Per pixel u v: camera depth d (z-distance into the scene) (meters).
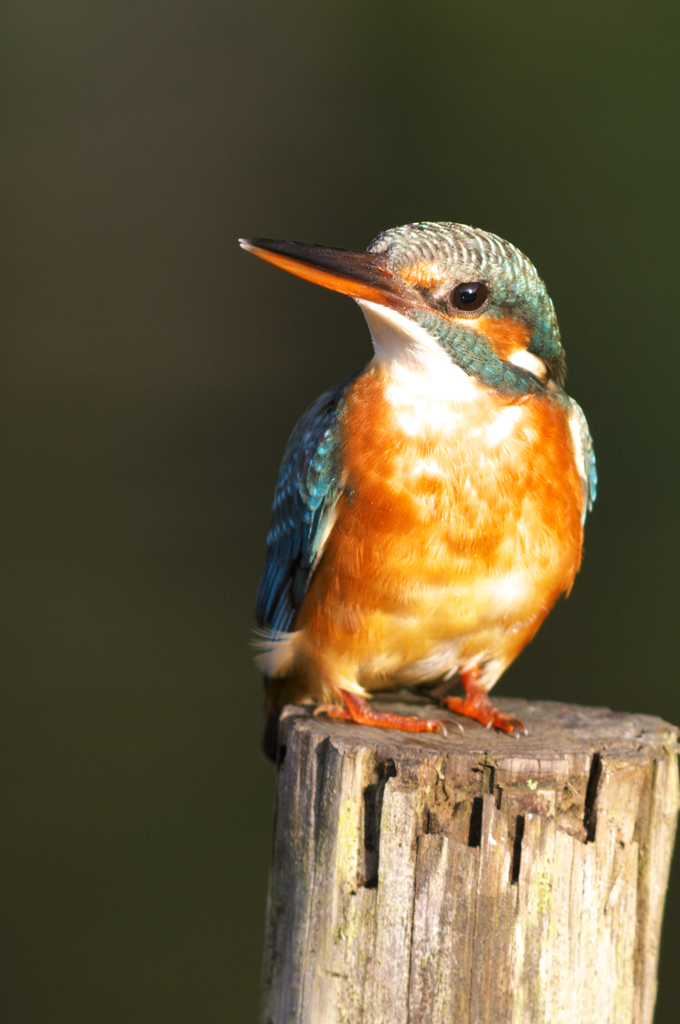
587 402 14.42
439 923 4.64
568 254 15.52
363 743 5.02
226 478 16.11
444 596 5.76
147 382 17.30
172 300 18.12
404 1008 4.66
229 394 17.03
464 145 17.31
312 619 6.08
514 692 11.72
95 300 18.12
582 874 4.71
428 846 4.66
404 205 17.33
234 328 17.91
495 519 5.63
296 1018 4.87
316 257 5.59
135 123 19.62
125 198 19.12
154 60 20.08
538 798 4.71
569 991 4.71
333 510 5.82
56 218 18.92
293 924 5.02
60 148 19.39
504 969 4.64
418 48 18.69
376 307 5.54
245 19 19.98
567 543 5.94
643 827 5.03
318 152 18.56
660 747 5.23
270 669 6.54
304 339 17.73
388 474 5.62
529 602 5.94
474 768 4.84
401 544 5.66
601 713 5.98
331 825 4.91
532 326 5.79
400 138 18.03
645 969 5.06
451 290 5.55
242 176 19.05
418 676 6.37
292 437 6.79
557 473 5.76
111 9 20.11
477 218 16.23
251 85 19.39
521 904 4.63
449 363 5.61
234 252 18.48
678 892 9.94
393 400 5.68
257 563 14.72
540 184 16.50
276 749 7.18
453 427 5.62
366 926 4.72
